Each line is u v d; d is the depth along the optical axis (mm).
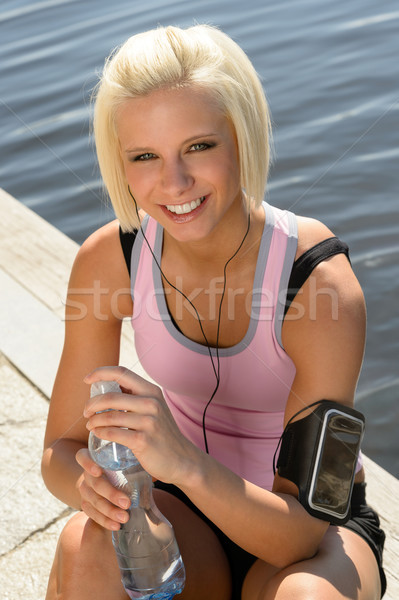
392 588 3023
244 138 2457
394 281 8141
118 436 2227
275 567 2451
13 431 4004
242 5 15578
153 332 2820
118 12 15914
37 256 5566
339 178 9992
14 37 15312
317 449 2432
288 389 2760
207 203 2496
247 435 2896
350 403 2555
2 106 12453
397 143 10562
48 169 10930
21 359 4555
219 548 2623
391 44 13172
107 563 2340
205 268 2703
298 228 2666
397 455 6031
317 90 12000
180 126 2381
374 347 7281
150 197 2512
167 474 2277
